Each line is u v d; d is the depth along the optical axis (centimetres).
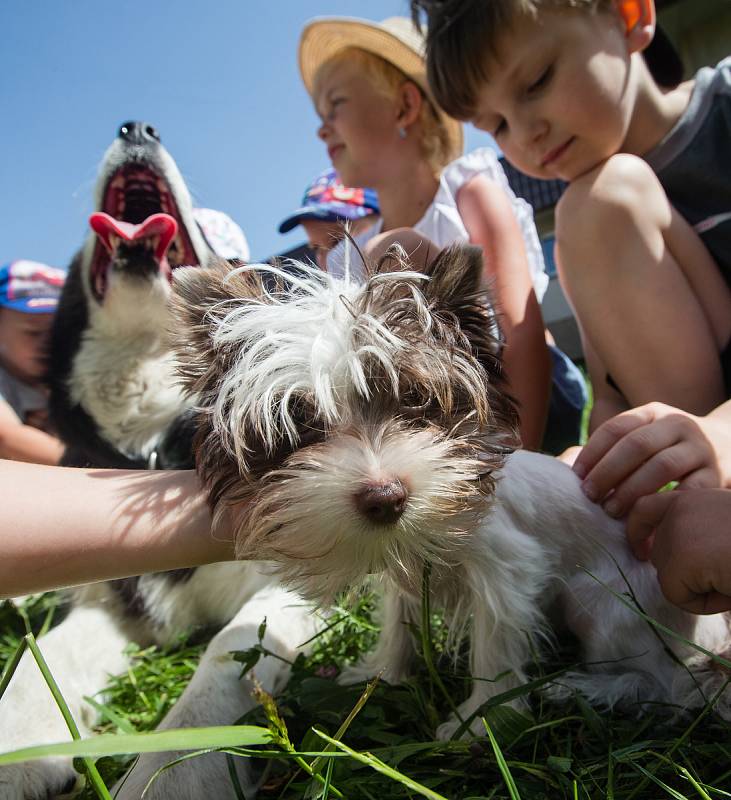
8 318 84
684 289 53
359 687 35
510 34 54
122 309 54
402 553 32
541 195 163
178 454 56
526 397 63
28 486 28
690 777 23
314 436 33
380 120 80
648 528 37
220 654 37
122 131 62
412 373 34
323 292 38
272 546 32
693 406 52
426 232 77
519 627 35
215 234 84
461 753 28
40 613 61
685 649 37
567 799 24
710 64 142
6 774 31
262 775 30
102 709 31
